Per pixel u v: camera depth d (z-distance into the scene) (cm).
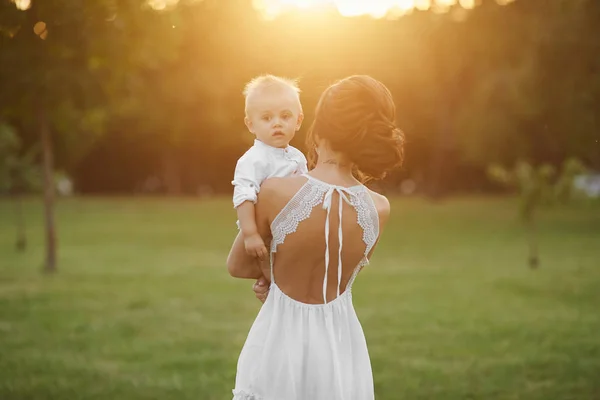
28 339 884
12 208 3988
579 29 2483
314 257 293
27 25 1284
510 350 824
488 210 3709
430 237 2378
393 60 3212
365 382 303
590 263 1678
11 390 661
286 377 290
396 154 291
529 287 1311
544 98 2577
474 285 1344
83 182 6053
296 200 290
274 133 302
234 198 296
